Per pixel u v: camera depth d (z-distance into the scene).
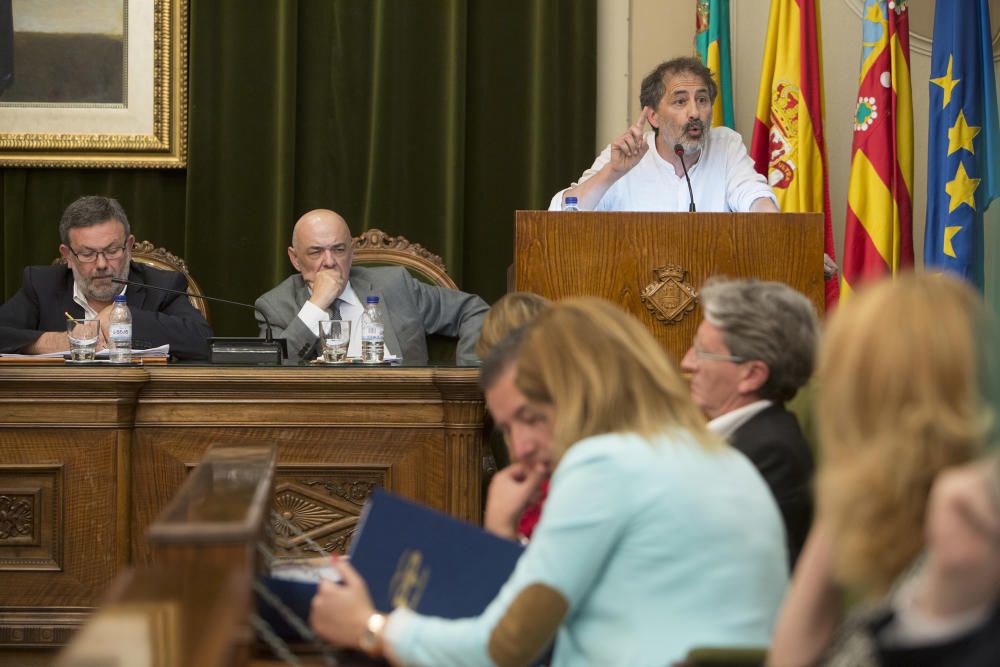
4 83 10.41
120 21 10.45
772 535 3.46
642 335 3.58
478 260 10.52
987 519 2.21
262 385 6.40
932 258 9.22
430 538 3.59
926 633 2.35
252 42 10.40
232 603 2.67
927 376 2.39
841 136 10.48
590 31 10.41
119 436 6.34
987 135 9.24
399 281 8.63
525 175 10.50
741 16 10.52
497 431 7.12
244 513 3.33
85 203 8.27
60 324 8.37
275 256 10.35
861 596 2.71
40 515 6.34
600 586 3.35
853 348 2.46
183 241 10.59
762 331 4.14
